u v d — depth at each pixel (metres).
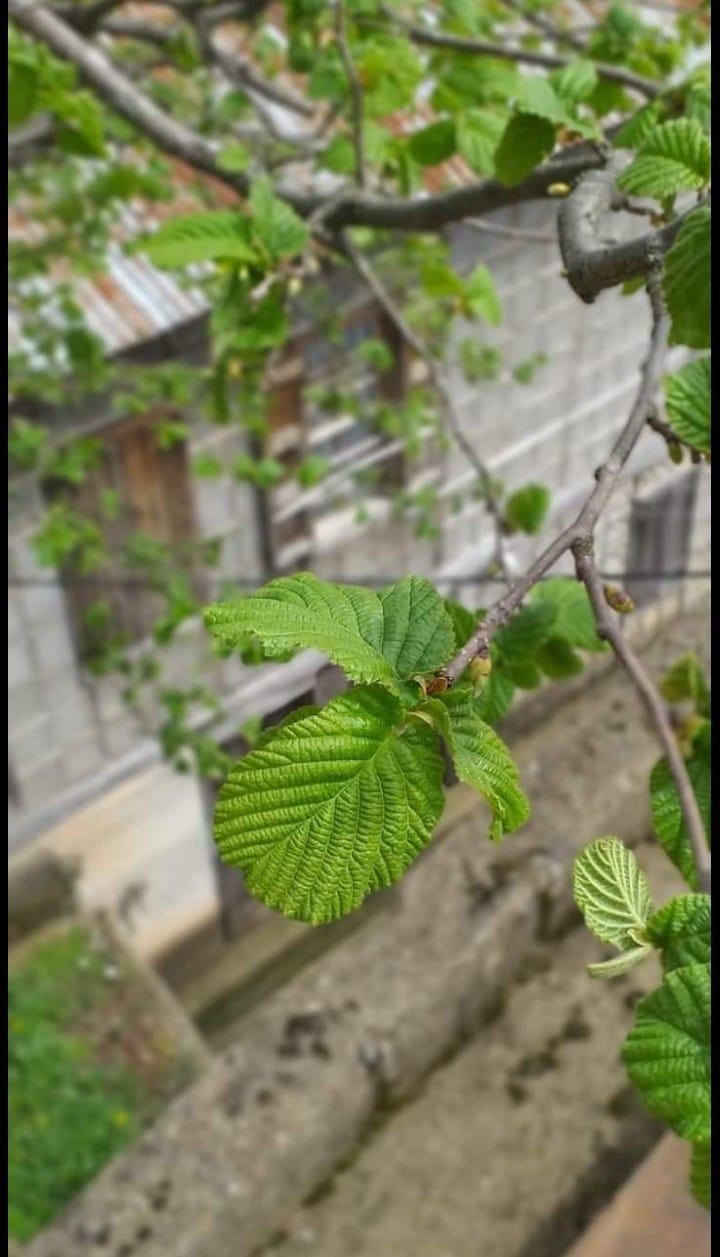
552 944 4.54
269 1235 3.80
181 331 5.23
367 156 2.55
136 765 6.79
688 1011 0.81
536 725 4.44
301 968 6.77
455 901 4.29
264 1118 3.80
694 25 3.49
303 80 4.86
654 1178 3.29
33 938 6.12
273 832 0.81
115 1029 5.59
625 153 1.64
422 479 6.29
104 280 4.93
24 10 2.88
